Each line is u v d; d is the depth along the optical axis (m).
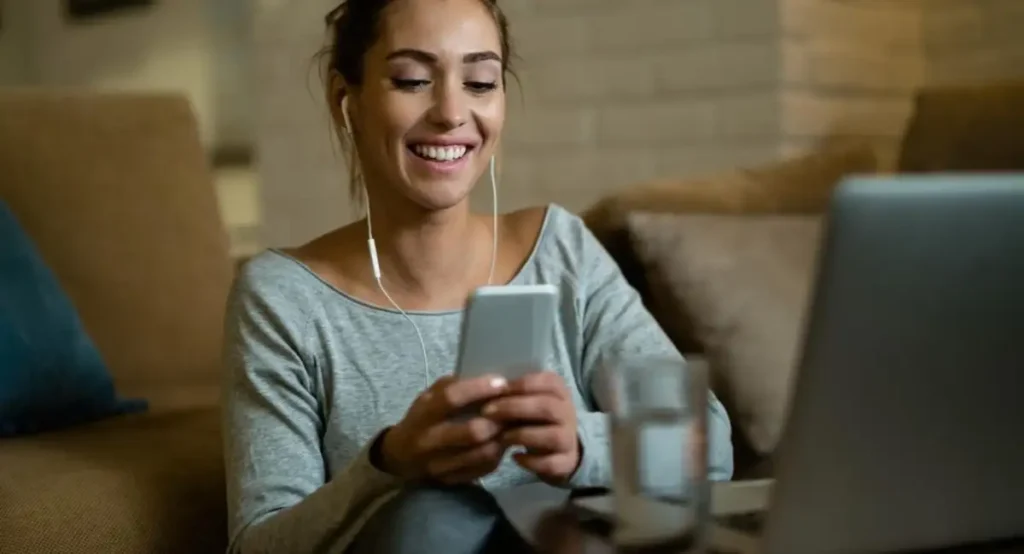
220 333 2.81
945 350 1.03
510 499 1.42
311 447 1.68
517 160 3.51
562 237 1.93
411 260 1.78
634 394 1.23
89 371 2.39
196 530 1.92
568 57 3.37
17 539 1.74
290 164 4.02
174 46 4.73
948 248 0.99
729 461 1.72
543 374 1.34
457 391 1.29
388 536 1.32
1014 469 1.12
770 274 2.17
